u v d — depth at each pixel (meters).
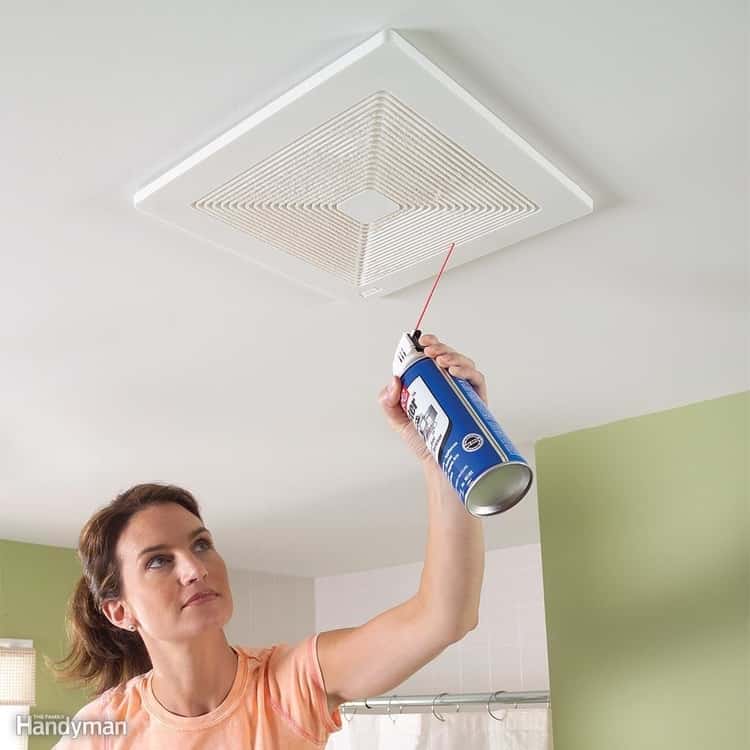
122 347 1.92
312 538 3.80
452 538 1.03
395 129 1.21
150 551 1.12
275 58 1.12
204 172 1.29
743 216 1.50
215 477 2.87
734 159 1.35
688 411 1.86
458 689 4.16
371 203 1.37
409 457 2.71
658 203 1.46
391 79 1.11
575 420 2.44
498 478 0.95
